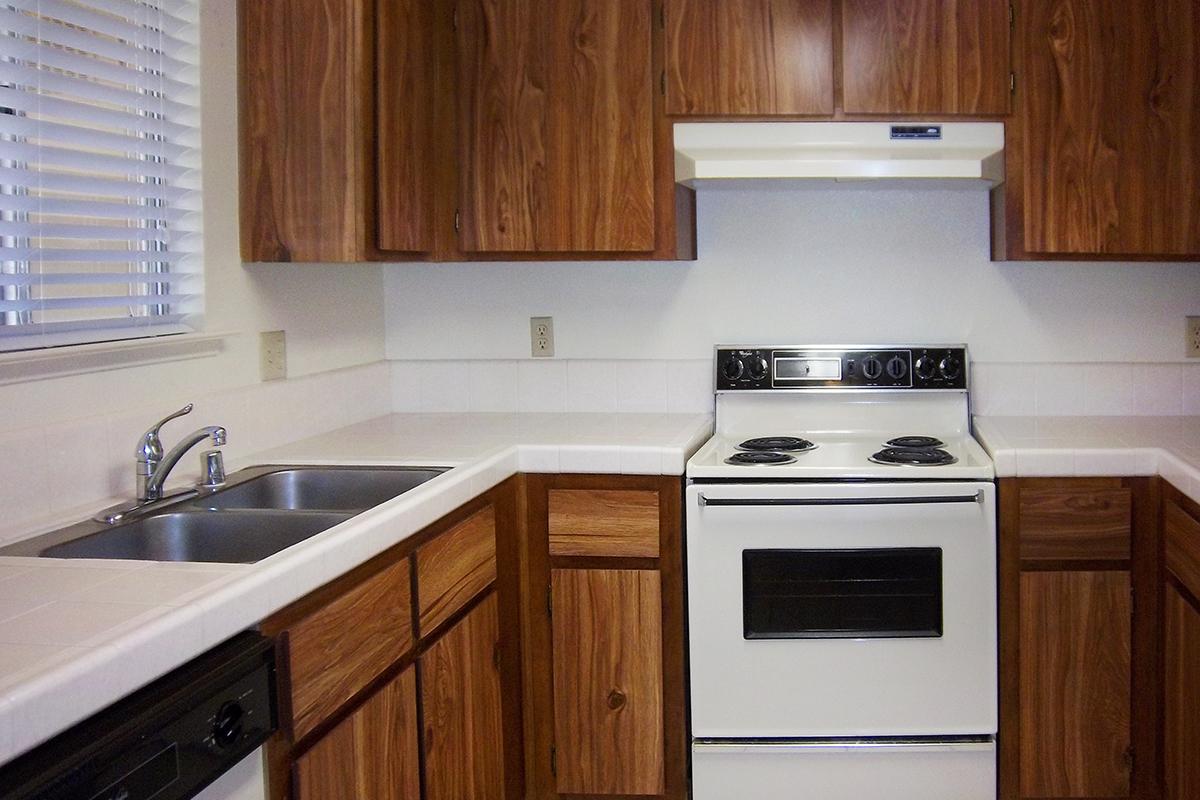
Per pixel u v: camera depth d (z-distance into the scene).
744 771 2.63
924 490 2.51
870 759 2.61
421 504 2.00
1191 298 3.07
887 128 2.79
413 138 2.67
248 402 2.53
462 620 2.26
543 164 2.88
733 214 3.20
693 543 2.57
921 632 2.56
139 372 2.19
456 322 3.34
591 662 2.63
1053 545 2.54
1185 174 2.74
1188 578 2.29
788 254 3.19
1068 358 3.12
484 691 2.38
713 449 2.80
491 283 3.31
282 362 2.71
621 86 2.84
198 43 2.33
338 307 3.04
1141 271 3.08
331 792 1.69
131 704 1.25
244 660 1.44
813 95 2.79
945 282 3.14
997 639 2.56
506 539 2.55
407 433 2.88
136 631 1.26
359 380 3.12
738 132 2.81
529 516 2.63
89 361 2.04
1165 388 3.08
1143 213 2.76
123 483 2.10
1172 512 2.40
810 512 2.53
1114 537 2.52
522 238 2.89
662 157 2.84
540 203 2.88
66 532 1.83
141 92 2.23
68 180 1.95
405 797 1.96
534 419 3.16
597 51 2.84
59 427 1.94
